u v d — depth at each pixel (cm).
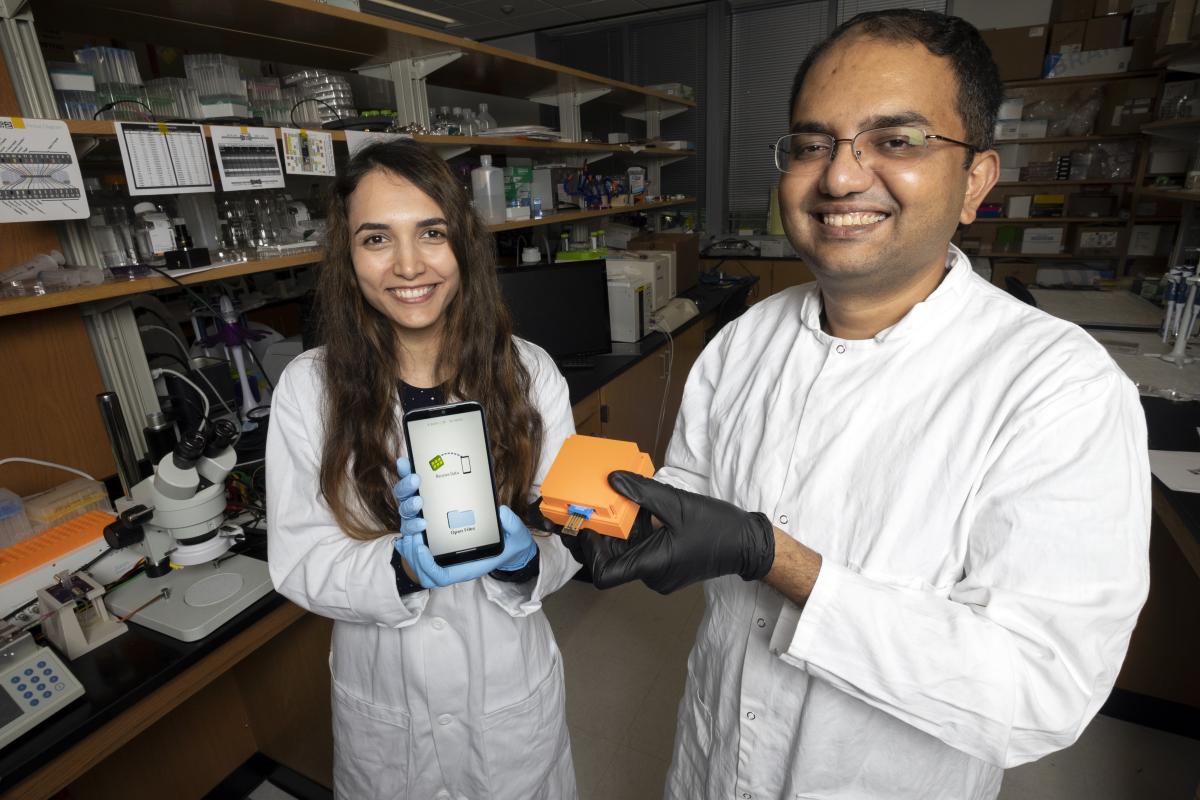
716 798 83
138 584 108
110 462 136
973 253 469
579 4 489
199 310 187
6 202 109
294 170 161
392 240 88
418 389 99
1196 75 356
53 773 82
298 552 93
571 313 242
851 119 60
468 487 83
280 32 177
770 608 75
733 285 400
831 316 76
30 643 88
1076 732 56
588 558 64
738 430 84
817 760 71
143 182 127
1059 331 63
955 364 67
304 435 95
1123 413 58
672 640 204
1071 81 409
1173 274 225
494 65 249
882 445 68
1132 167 417
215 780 156
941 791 70
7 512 107
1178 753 159
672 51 547
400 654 94
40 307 111
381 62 222
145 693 90
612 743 167
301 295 236
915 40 60
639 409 274
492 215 246
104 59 142
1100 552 55
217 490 109
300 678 149
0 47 111
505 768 101
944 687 55
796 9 507
